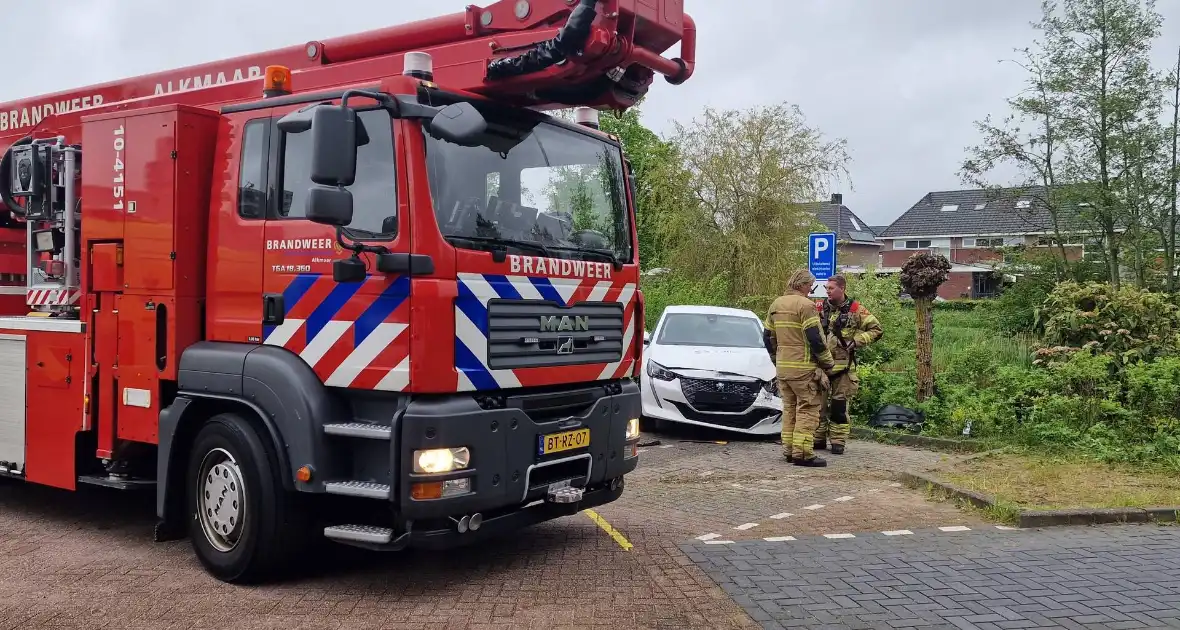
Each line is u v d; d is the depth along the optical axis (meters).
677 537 6.15
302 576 5.27
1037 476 7.81
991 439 9.55
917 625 4.48
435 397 4.70
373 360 4.71
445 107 4.80
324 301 4.88
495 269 4.92
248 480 4.99
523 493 4.99
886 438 10.13
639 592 4.97
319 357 4.89
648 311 18.50
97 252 5.78
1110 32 18.25
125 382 5.63
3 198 6.79
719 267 23.27
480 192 5.00
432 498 4.60
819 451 9.56
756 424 10.22
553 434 5.16
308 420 4.80
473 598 4.87
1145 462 8.22
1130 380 9.96
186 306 5.39
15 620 4.54
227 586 5.10
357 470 4.90
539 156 5.44
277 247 5.09
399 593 4.97
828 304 9.57
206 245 5.48
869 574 5.30
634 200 6.23
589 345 5.56
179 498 5.53
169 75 6.74
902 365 14.32
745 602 4.80
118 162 5.68
